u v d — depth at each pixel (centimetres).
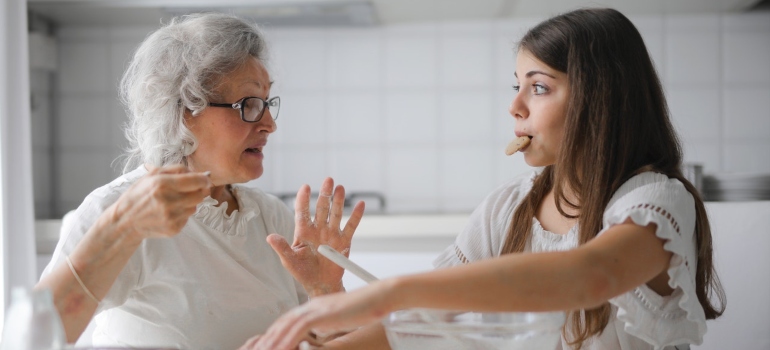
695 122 306
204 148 127
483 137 311
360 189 315
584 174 108
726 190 255
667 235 91
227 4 275
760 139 304
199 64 123
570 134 107
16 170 221
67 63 313
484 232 132
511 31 308
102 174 314
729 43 303
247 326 126
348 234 118
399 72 312
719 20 303
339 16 292
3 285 212
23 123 222
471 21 309
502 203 134
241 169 128
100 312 118
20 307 72
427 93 312
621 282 87
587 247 88
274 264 136
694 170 249
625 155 106
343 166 315
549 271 84
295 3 274
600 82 106
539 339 82
